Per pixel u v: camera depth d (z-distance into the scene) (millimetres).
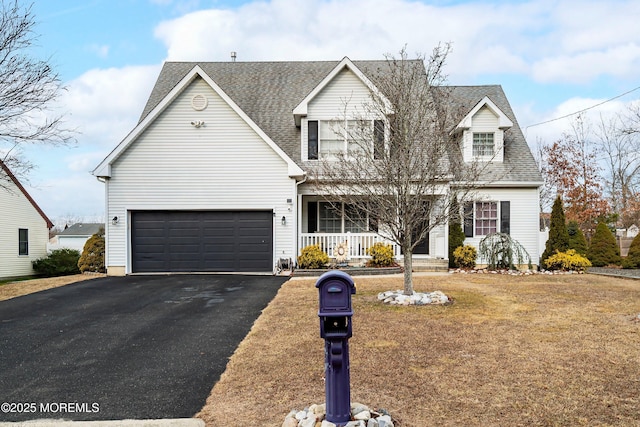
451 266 15961
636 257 16656
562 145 27750
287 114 17859
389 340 6496
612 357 5648
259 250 14867
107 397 4871
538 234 16484
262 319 8156
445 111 9711
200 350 6488
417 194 9070
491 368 5312
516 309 8555
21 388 5184
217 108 14836
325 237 15516
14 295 11094
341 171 10664
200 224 14914
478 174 10055
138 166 14758
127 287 12078
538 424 3916
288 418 3996
